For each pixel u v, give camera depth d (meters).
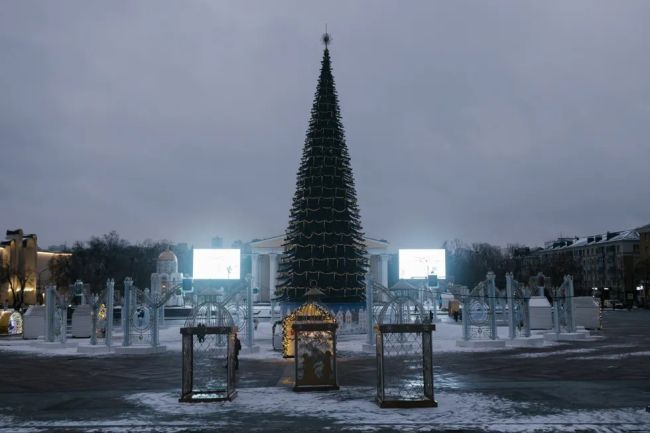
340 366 27.53
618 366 26.59
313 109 50.09
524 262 177.38
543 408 16.81
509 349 34.97
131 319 37.66
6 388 21.95
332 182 48.50
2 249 126.69
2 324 54.25
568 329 44.09
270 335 48.50
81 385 22.53
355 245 50.25
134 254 156.25
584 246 167.88
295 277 48.41
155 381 23.38
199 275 90.50
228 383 18.75
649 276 125.94
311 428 14.70
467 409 16.73
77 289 52.00
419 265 91.00
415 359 30.08
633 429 14.22
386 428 14.61
